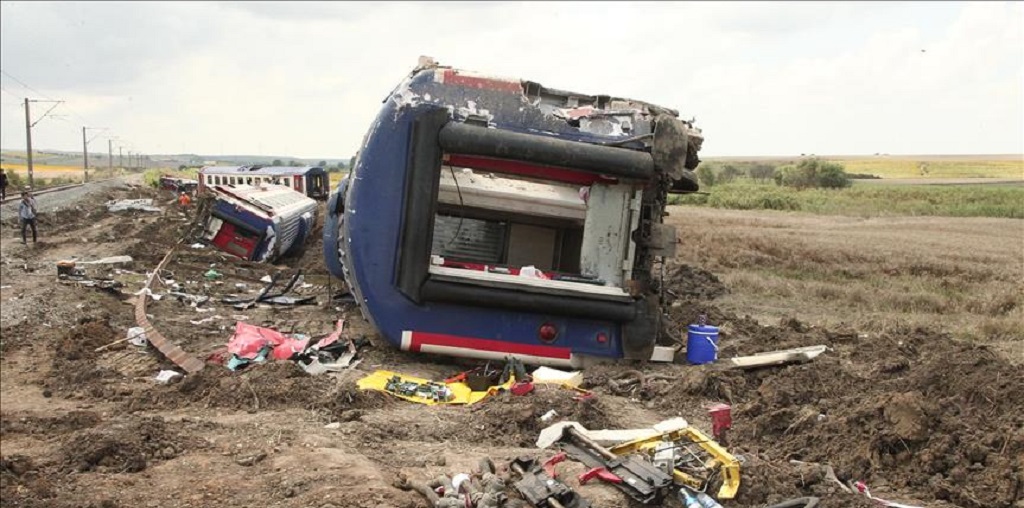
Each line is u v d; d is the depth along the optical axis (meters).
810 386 9.19
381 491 5.86
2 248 23.95
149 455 6.88
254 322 13.49
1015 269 22.05
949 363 8.64
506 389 8.77
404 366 10.60
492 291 10.37
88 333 12.06
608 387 9.73
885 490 6.65
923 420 7.11
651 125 10.89
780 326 13.55
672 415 8.63
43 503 5.89
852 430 7.34
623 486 5.96
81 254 22.20
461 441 7.36
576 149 10.37
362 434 7.43
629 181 10.78
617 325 10.88
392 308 10.44
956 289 18.81
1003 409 7.72
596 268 10.95
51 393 9.73
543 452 6.74
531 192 11.11
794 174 64.44
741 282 19.55
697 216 45.69
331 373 10.01
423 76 10.50
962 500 6.41
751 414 8.40
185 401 8.82
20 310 14.09
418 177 10.25
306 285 18.23
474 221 12.02
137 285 17.28
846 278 21.08
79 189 54.34
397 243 10.36
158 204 43.62
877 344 11.41
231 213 21.36
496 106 10.55
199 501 5.92
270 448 7.03
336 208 15.02
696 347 11.07
